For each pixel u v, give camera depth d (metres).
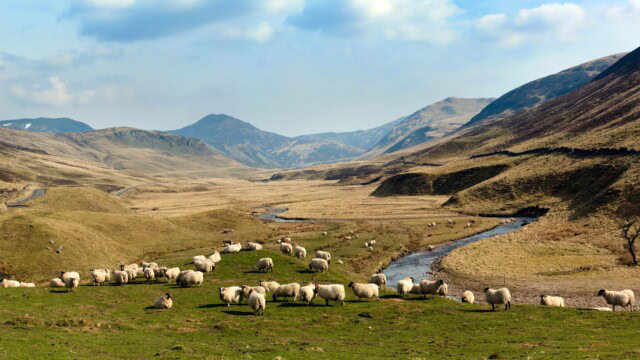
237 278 50.31
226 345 26.39
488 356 23.80
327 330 31.80
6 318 29.73
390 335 30.52
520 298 54.44
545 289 57.56
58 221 75.06
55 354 21.78
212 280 49.16
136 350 23.94
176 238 92.44
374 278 51.56
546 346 25.94
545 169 150.25
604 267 65.88
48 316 31.19
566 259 71.88
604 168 122.19
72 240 69.31
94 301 37.91
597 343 26.12
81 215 88.81
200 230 103.50
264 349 25.12
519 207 131.12
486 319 35.19
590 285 57.72
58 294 39.62
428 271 73.12
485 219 125.75
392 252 88.88
